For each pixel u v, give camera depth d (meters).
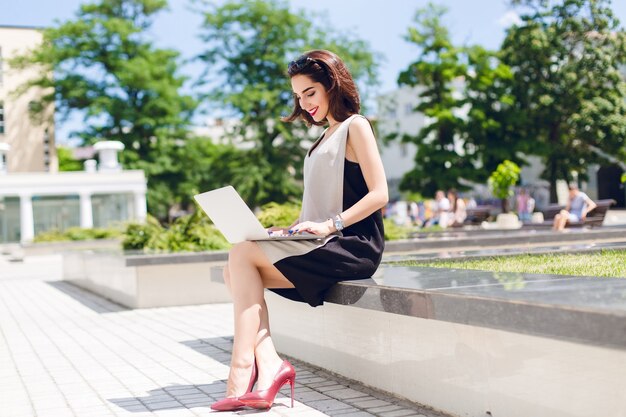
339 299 3.61
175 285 8.76
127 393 4.05
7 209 29.20
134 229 10.90
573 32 34.56
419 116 48.78
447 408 3.28
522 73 35.94
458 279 3.57
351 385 3.99
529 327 2.48
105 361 5.20
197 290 8.84
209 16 39.81
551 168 36.16
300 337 4.76
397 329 3.65
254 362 3.42
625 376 2.39
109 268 9.88
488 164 35.81
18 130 43.53
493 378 2.98
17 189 28.77
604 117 33.69
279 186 39.19
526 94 36.03
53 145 44.16
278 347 5.15
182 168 42.03
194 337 6.19
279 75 40.19
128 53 42.75
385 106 41.84
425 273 3.99
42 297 10.70
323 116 3.78
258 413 3.38
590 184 41.75
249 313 3.43
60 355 5.58
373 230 3.69
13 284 13.39
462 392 3.17
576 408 2.59
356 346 4.05
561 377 2.65
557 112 35.03
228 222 3.46
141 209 30.11
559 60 35.16
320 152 3.68
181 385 4.21
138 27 42.00
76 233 23.80
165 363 5.00
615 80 34.19
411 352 3.53
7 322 7.94
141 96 42.50
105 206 29.92
